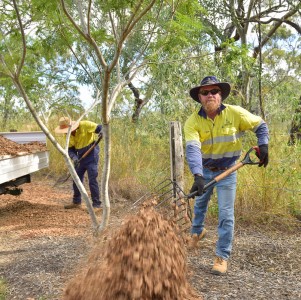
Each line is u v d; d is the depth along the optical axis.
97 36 4.95
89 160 7.69
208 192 4.73
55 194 9.49
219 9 12.37
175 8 4.64
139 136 10.08
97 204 7.78
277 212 6.52
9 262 5.03
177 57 7.53
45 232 6.41
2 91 5.95
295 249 5.43
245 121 4.50
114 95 4.84
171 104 8.37
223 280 4.34
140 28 4.91
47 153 8.57
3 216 7.44
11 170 6.84
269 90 10.14
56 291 4.03
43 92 5.48
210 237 5.77
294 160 6.82
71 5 4.71
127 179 8.98
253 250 5.36
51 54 5.19
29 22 4.86
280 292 4.11
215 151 4.52
